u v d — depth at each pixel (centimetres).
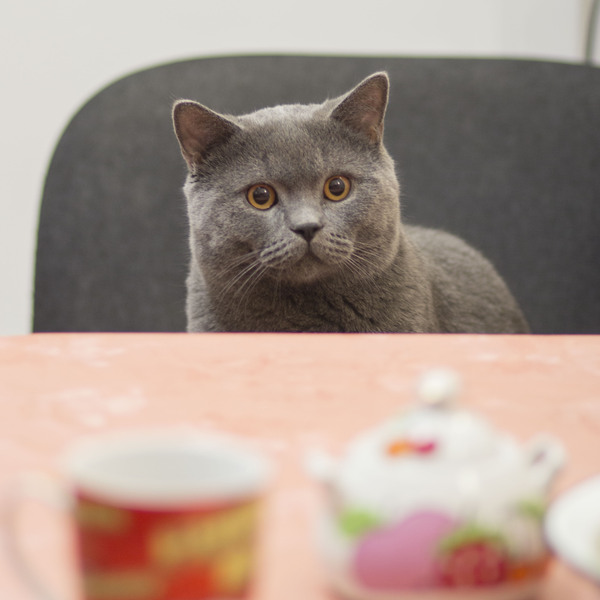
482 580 43
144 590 39
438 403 46
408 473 44
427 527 43
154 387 82
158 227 199
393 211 179
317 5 269
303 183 170
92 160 193
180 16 264
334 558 44
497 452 45
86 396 79
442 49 276
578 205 215
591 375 87
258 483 40
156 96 200
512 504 44
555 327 219
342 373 86
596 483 50
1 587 45
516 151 213
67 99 263
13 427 70
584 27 277
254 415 73
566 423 72
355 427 70
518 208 215
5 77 261
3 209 268
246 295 180
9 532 42
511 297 214
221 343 99
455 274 206
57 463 62
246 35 268
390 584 43
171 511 38
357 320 181
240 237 173
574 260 217
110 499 38
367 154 177
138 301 197
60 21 259
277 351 95
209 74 204
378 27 272
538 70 213
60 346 98
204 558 39
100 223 193
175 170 200
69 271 191
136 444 44
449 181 214
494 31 276
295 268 169
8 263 271
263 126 174
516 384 83
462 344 99
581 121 213
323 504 47
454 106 212
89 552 39
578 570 41
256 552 41
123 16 261
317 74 207
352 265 174
